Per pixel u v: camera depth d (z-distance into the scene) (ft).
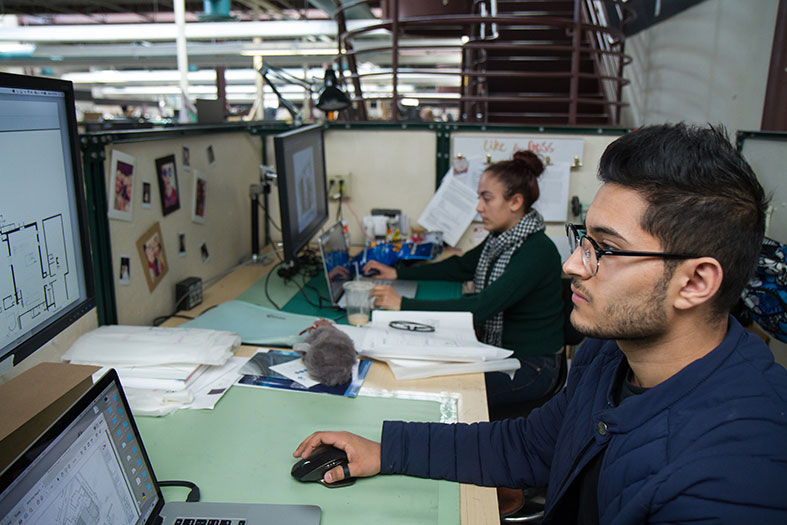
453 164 8.05
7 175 2.39
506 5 14.65
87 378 2.77
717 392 2.01
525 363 5.48
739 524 1.72
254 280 6.64
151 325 5.16
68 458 1.99
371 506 2.78
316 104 7.89
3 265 2.36
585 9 14.21
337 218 8.48
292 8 24.77
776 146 5.89
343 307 5.71
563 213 7.95
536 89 14.15
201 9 24.45
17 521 1.68
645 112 13.98
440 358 4.21
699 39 10.98
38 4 24.36
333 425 3.42
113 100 38.65
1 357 2.34
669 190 1.97
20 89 2.44
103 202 4.41
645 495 1.95
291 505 2.69
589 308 2.22
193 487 2.79
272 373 4.05
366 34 19.27
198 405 3.58
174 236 5.65
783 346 5.96
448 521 2.68
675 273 2.02
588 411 2.62
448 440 3.15
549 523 2.70
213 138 6.56
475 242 8.24
